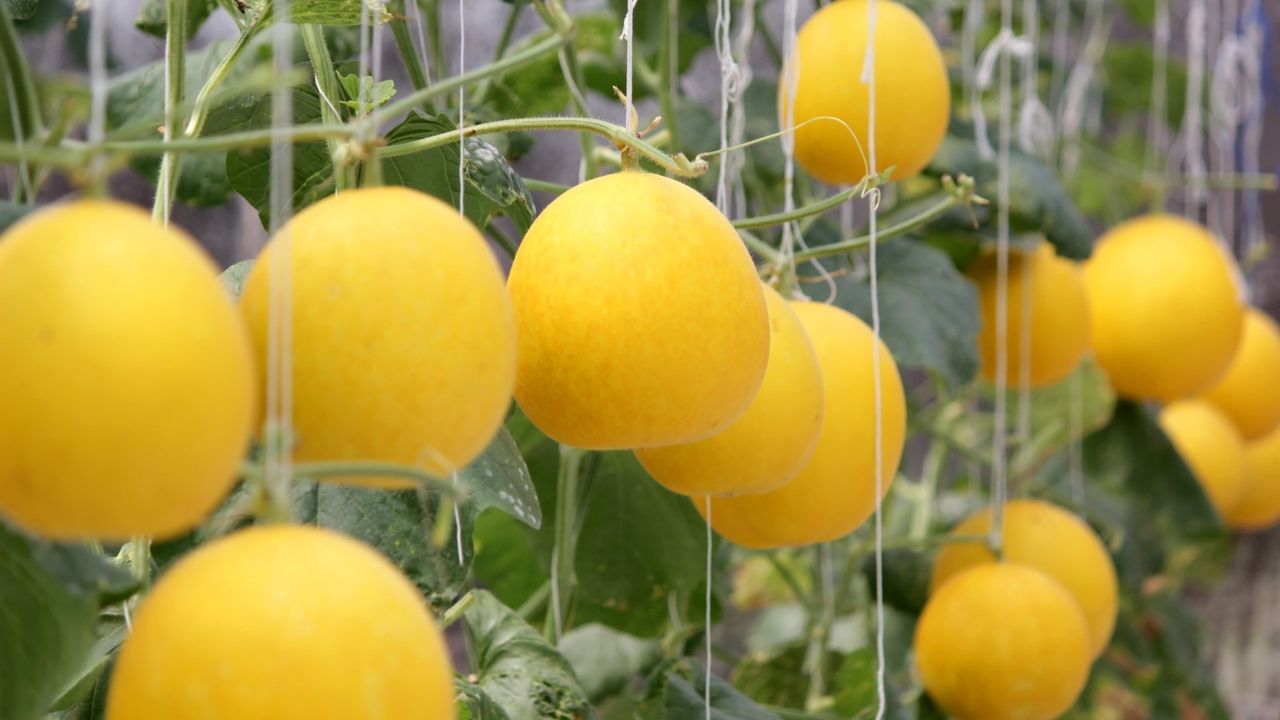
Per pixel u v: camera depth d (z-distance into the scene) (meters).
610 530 2.52
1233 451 3.93
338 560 1.37
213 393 1.33
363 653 1.35
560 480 2.43
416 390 1.44
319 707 1.34
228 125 1.92
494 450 1.79
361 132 1.50
